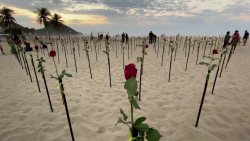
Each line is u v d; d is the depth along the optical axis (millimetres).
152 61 8117
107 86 4504
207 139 2225
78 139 2256
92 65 7316
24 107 3242
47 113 2979
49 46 16391
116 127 2516
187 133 2348
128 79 910
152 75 5590
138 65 7258
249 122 2602
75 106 3256
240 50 10922
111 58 9219
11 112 3043
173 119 2740
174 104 3324
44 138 2291
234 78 4984
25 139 2273
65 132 2400
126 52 11766
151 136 948
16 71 6191
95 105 3299
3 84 4707
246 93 3811
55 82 4863
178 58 8766
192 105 3275
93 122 2674
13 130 2467
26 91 4129
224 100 3463
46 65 7301
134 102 894
